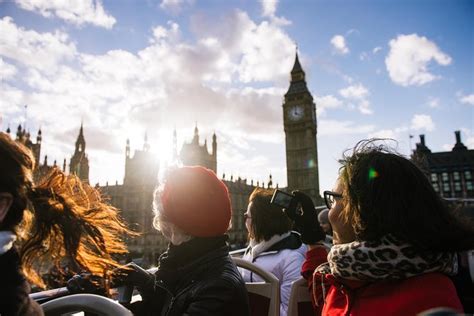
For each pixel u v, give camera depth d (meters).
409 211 1.70
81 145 91.94
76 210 1.68
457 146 86.69
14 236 1.36
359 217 1.84
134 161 88.06
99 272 1.78
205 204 2.43
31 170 1.50
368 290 1.90
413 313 1.66
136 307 2.56
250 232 4.21
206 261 2.42
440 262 1.72
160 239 75.94
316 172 117.94
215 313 2.14
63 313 1.89
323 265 2.71
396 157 1.88
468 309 4.58
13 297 1.21
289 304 3.02
